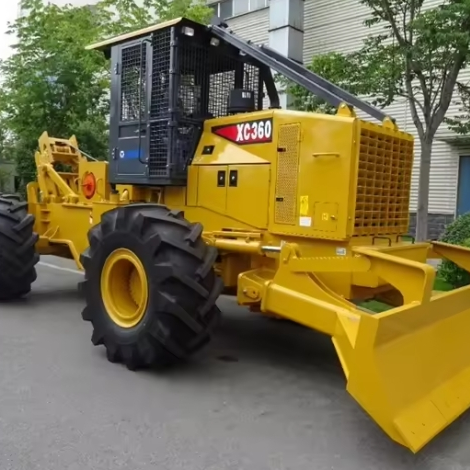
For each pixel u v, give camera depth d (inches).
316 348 222.5
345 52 610.2
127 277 195.2
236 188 202.5
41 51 604.4
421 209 366.9
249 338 234.1
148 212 186.1
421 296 146.0
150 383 177.8
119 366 191.5
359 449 139.3
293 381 185.0
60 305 285.0
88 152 614.2
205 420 152.6
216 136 213.0
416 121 358.3
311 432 147.7
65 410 155.4
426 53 326.0
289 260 173.8
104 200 260.5
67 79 579.8
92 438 139.9
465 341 167.2
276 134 191.8
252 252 187.3
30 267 283.7
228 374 189.3
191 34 209.6
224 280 205.2
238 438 142.8
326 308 158.9
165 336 173.8
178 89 209.0
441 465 133.1
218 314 183.3
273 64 198.2
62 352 205.9
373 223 185.5
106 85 604.4
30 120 597.9
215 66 221.8
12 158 783.1
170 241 174.9
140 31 217.8
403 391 136.4
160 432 144.3
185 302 173.0
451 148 554.6
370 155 181.3
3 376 180.2
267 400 168.2
